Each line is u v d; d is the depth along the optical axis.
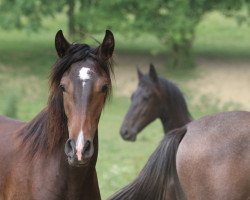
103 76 8.00
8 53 33.81
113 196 9.27
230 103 27.67
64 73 8.06
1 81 29.72
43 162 8.48
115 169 16.92
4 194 8.68
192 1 30.44
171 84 13.98
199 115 25.75
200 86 29.66
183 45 31.66
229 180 8.52
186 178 8.80
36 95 28.22
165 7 30.27
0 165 8.75
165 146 9.19
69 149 7.76
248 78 30.69
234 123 8.80
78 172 8.30
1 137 9.01
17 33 38.62
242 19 31.88
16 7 30.52
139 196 9.23
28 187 8.48
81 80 7.85
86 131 7.70
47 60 32.53
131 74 30.91
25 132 8.82
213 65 32.47
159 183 9.16
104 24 29.77
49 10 30.70
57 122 8.32
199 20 30.70
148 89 14.22
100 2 30.06
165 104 13.84
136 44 36.31
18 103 26.58
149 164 9.23
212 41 37.66
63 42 8.20
